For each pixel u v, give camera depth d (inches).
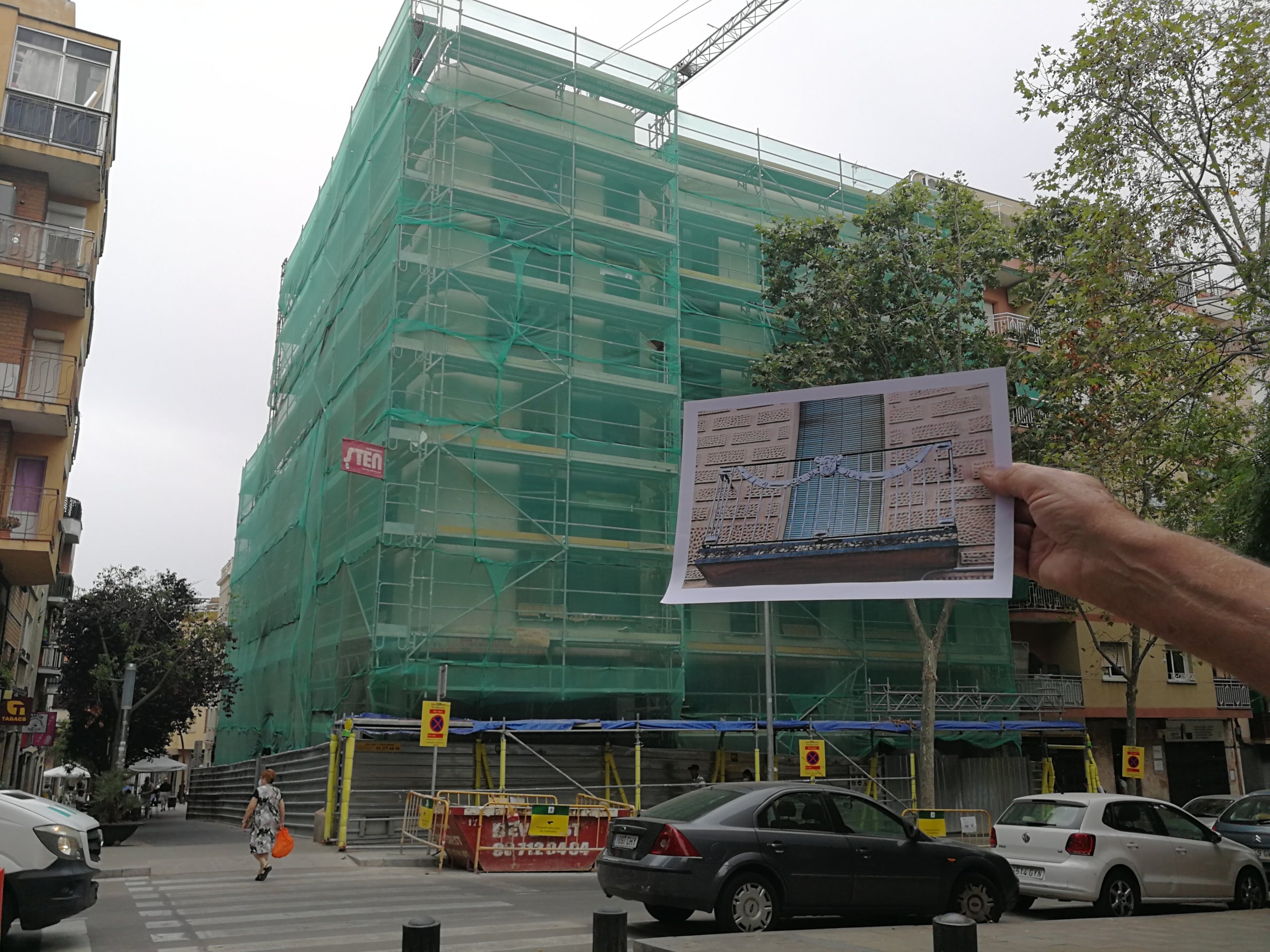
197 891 513.3
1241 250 592.4
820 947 252.5
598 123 1145.4
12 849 339.6
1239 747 1323.8
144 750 1406.3
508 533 941.2
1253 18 590.6
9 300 882.1
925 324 967.6
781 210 1266.0
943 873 409.4
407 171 987.3
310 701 1063.0
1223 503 578.2
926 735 934.4
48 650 1713.8
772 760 842.2
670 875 362.9
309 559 1147.3
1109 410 786.2
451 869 645.3
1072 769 1224.8
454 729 808.3
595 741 962.1
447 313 979.3
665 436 1074.7
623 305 1063.0
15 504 879.7
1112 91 629.6
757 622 1080.2
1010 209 1411.2
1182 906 518.3
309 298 1385.3
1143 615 61.4
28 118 909.8
